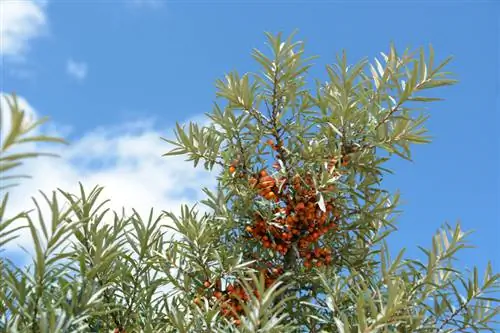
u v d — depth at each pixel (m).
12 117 1.58
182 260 4.20
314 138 4.37
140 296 3.61
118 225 3.46
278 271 4.19
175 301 3.95
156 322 3.77
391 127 4.24
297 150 4.30
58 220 2.40
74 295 2.60
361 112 4.07
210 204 4.46
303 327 4.08
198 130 4.21
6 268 2.48
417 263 3.87
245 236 4.42
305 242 4.20
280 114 4.14
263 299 2.58
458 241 3.93
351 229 4.36
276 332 2.66
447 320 3.79
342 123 4.09
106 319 3.55
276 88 4.14
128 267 3.67
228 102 4.14
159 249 4.08
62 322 2.40
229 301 3.87
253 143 4.24
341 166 4.19
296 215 4.14
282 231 4.25
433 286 3.90
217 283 4.06
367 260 4.41
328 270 4.04
